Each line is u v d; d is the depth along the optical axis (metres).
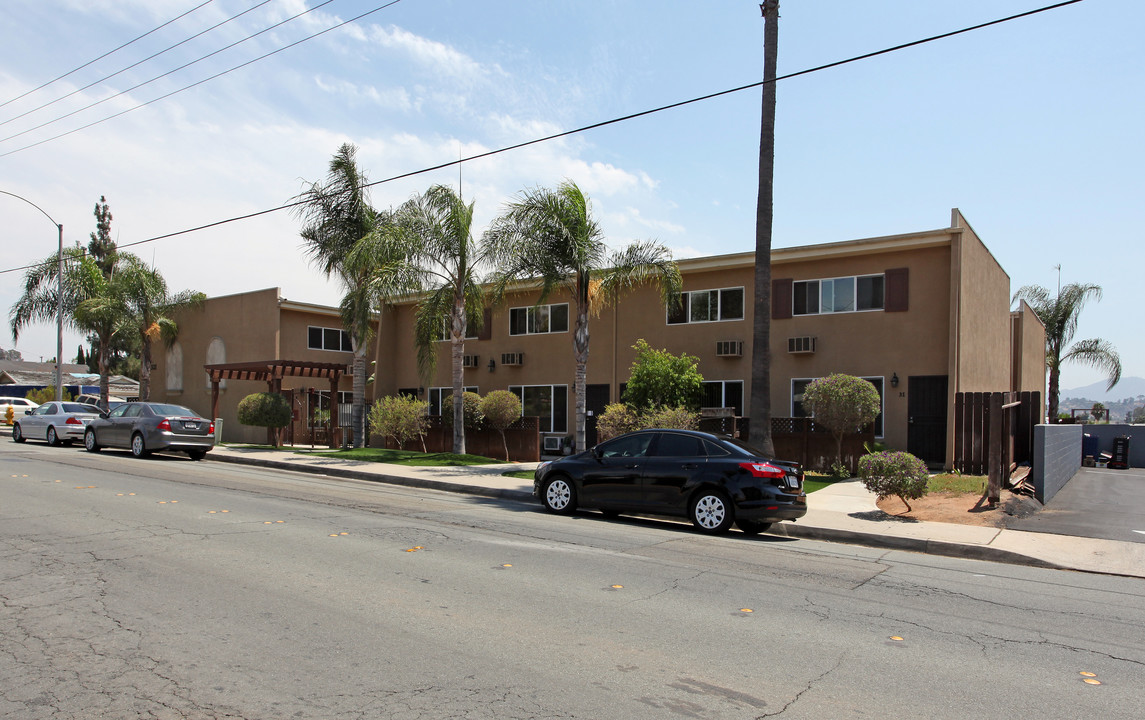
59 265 30.22
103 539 8.78
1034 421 20.30
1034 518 12.83
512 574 7.63
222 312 31.25
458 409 20.94
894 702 4.62
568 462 12.43
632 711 4.35
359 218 23.20
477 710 4.29
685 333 22.61
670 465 11.40
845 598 7.21
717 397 22.00
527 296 25.84
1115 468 27.78
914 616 6.64
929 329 19.08
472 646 5.39
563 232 17.48
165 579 7.01
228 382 30.38
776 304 21.22
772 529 11.59
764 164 14.95
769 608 6.71
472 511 12.26
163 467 17.97
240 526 9.85
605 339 24.02
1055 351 39.78
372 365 31.52
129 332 31.28
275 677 4.72
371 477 17.61
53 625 5.66
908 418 19.25
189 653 5.11
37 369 64.31
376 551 8.52
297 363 25.80
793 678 4.98
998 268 23.88
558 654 5.29
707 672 5.03
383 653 5.19
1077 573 9.10
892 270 19.62
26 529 9.32
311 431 25.39
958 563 9.51
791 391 20.86
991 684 4.98
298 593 6.64
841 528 11.23
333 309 30.59
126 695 4.41
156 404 21.31
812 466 18.75
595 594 6.96
